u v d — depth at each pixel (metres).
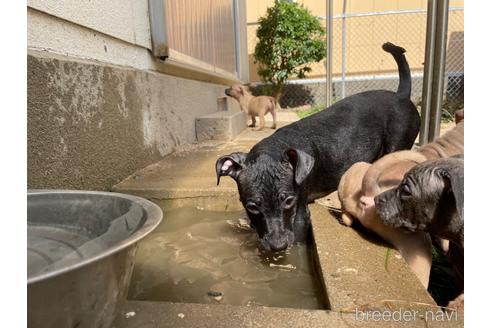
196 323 0.36
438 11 0.98
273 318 0.37
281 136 0.67
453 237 0.45
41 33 0.60
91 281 0.26
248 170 0.55
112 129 0.78
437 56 0.99
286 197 0.54
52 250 0.34
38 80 0.55
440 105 1.02
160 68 1.13
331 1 1.55
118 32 0.85
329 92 1.64
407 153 0.57
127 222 0.35
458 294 0.49
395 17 2.91
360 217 0.54
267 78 3.04
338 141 0.74
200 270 0.51
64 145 0.61
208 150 1.19
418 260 0.49
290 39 2.86
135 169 0.89
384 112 0.84
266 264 0.53
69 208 0.40
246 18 2.98
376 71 2.99
